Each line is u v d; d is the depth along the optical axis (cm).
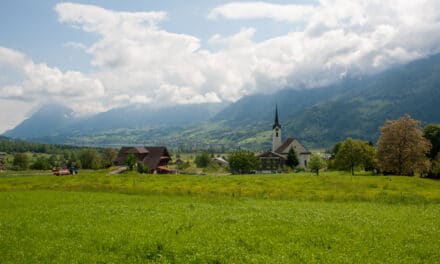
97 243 2256
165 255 2036
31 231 2572
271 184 6669
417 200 4516
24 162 19800
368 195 4906
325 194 5138
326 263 1870
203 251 2050
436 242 2322
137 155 14562
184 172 16612
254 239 2331
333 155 15762
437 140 12169
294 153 18125
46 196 4894
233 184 6719
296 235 2441
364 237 2395
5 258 1973
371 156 11519
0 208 3762
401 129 9719
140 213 3344
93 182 7106
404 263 1898
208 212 3434
